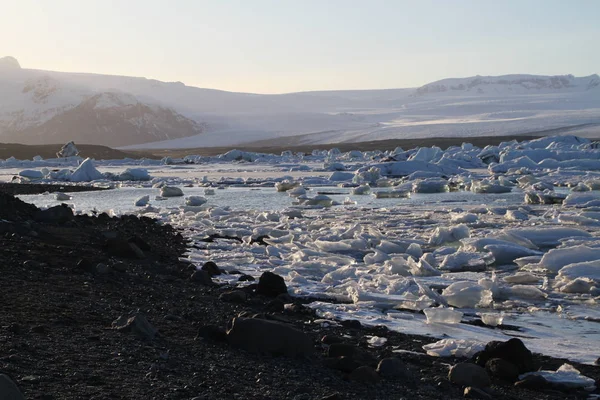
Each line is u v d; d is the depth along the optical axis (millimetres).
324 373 5781
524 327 8516
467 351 6926
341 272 11625
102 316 6883
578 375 6332
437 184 35219
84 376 4777
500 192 33812
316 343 6902
